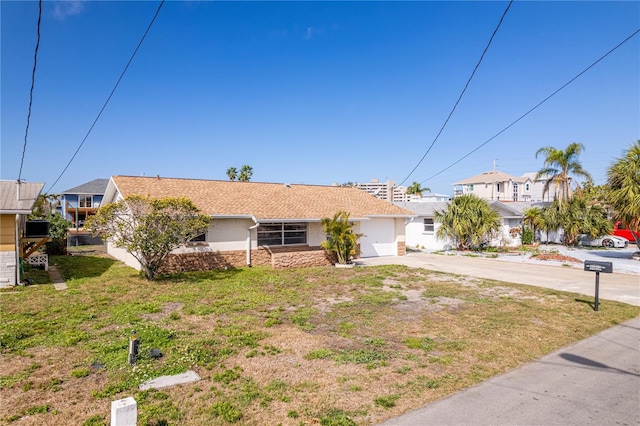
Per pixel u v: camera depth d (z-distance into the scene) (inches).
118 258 773.3
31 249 589.3
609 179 767.1
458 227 940.6
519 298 437.1
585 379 223.3
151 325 313.0
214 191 758.5
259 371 228.1
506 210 1103.6
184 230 528.4
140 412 176.9
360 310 377.7
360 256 852.6
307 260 692.7
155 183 727.1
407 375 225.8
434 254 928.9
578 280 566.6
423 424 173.0
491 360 251.0
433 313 367.9
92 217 520.7
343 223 690.2
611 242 1080.8
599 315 363.9
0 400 189.6
